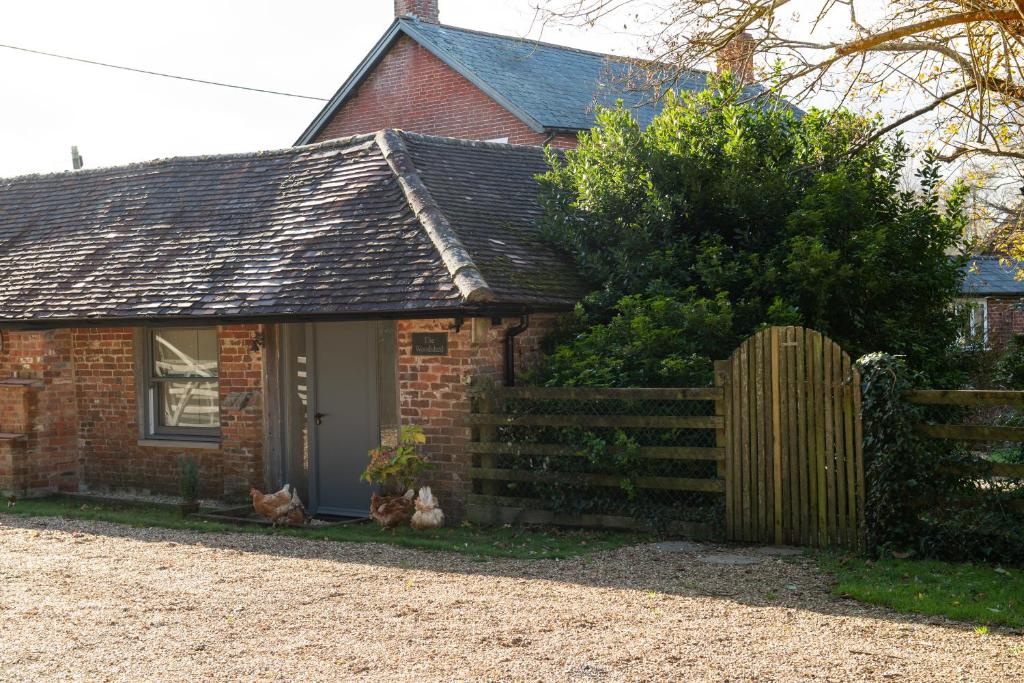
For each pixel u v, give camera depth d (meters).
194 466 12.91
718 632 6.87
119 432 14.85
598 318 12.53
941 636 6.68
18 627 7.38
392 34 25.75
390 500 11.28
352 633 7.07
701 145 13.02
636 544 10.05
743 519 9.84
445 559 9.56
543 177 13.80
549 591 8.15
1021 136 12.69
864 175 12.66
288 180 14.99
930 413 10.72
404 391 12.07
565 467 10.96
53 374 14.88
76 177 17.75
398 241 12.52
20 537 11.06
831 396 9.40
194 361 14.41
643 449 10.34
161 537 10.98
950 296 13.21
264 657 6.58
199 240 14.30
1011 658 6.21
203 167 16.33
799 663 6.19
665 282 12.15
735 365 9.88
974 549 8.84
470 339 11.59
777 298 11.41
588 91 25.39
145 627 7.32
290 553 9.98
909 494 9.09
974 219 16.45
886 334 12.13
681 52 11.63
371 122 26.77
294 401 13.48
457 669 6.25
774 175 12.56
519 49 25.47
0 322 14.34
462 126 24.89
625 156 13.17
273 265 13.02
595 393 10.65
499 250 12.68
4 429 14.66
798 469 9.59
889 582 8.07
